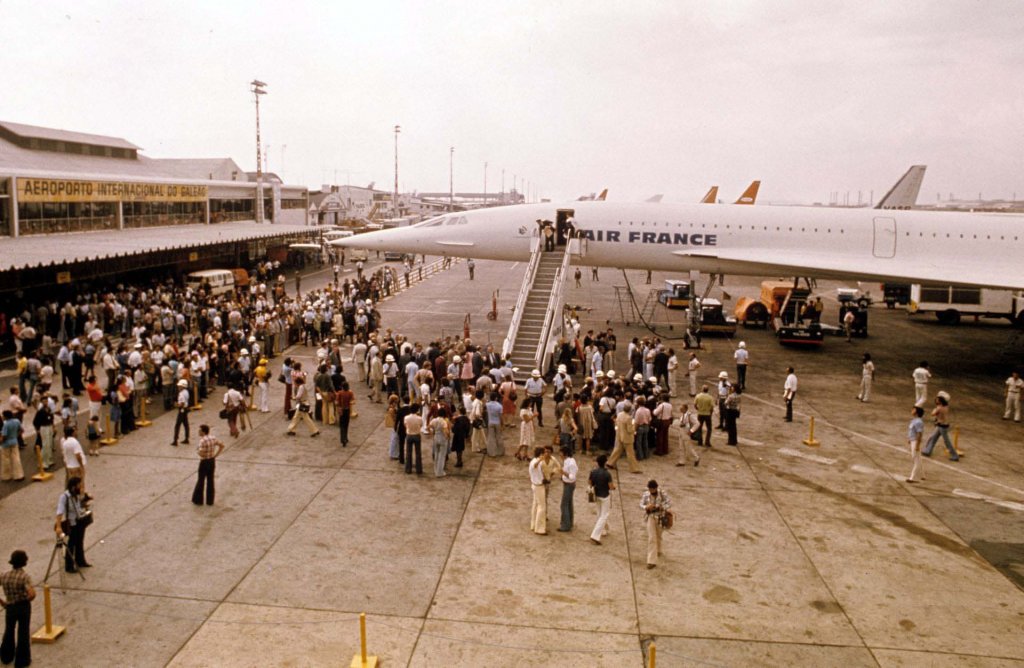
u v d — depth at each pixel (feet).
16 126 170.50
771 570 42.93
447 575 41.65
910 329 135.03
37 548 43.78
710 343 117.08
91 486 53.52
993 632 36.91
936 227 111.04
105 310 101.09
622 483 56.70
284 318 105.60
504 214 116.47
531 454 62.39
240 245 172.45
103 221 150.10
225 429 67.92
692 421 60.18
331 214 350.23
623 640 35.58
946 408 63.52
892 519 50.60
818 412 78.54
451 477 57.16
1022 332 131.75
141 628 35.91
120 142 199.72
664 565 43.29
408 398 77.92
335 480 55.88
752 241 110.52
